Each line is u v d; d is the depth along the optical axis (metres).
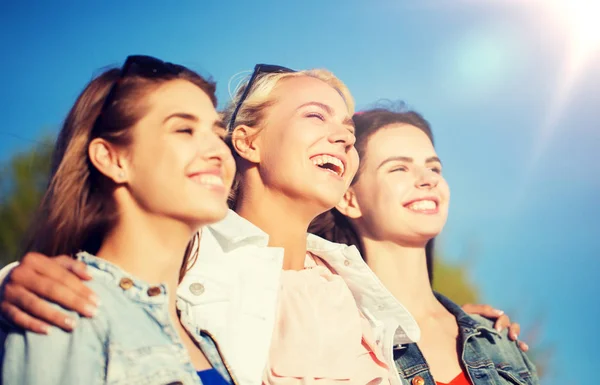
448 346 2.04
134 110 1.35
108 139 1.35
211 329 1.48
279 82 1.89
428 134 2.27
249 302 1.57
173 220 1.33
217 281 1.55
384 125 2.21
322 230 2.18
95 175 1.38
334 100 1.90
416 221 2.11
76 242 1.38
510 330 2.17
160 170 1.32
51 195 1.42
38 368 1.19
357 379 1.60
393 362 1.82
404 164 2.15
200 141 1.38
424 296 2.14
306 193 1.76
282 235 1.82
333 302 1.70
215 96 1.54
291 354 1.54
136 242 1.34
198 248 1.57
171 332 1.31
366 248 2.16
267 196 1.82
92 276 1.30
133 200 1.35
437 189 2.16
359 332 1.68
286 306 1.65
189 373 1.28
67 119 1.43
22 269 1.28
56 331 1.22
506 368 2.03
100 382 1.20
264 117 1.84
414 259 2.15
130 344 1.24
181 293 1.49
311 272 1.79
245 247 1.67
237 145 1.85
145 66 1.42
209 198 1.34
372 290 1.90
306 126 1.79
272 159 1.80
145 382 1.21
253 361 1.50
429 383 1.90
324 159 1.82
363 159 2.16
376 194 2.13
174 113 1.36
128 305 1.29
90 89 1.41
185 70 1.48
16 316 1.23
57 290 1.24
